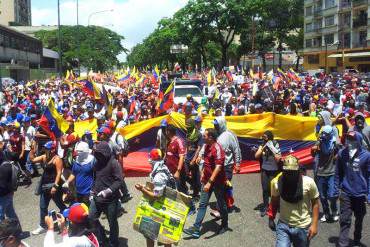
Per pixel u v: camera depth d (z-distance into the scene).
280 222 5.29
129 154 11.75
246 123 11.66
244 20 58.66
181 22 61.81
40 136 10.55
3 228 4.27
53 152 7.61
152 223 5.96
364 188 6.36
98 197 6.34
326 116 9.19
